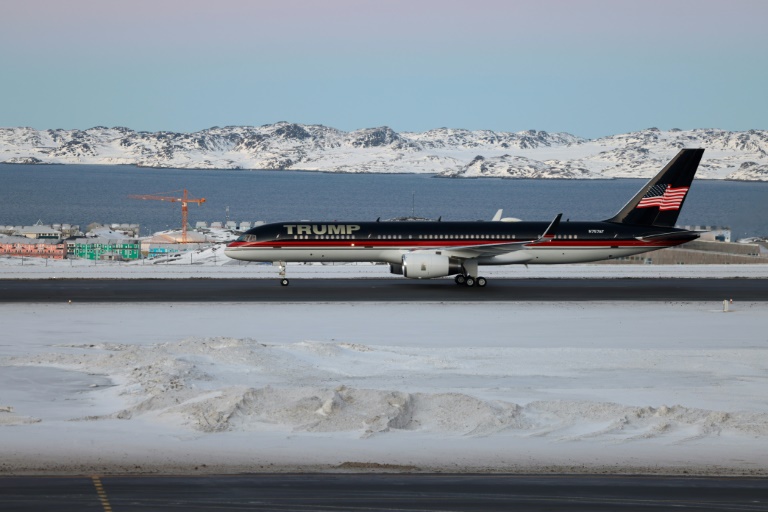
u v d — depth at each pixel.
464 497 67.38
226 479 72.31
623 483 72.44
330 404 95.25
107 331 149.12
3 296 192.00
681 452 84.00
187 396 101.06
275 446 84.19
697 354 132.88
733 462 80.62
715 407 103.31
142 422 93.19
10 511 61.88
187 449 82.56
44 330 149.50
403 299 190.50
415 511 63.41
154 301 185.38
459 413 95.62
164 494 67.12
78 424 91.62
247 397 97.75
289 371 119.50
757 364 127.25
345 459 80.06
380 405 96.69
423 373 120.69
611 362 128.00
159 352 124.62
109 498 65.75
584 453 83.25
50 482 70.56
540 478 74.00
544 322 162.12
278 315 167.75
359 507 64.19
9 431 87.75
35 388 108.75
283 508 63.72
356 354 130.50
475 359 129.12
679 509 64.69
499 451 83.75
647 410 97.69
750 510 64.56
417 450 83.69
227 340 131.75
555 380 117.44
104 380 113.44
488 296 195.88
